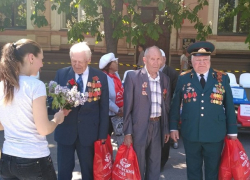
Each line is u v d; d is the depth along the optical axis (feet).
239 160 10.34
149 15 38.45
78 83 10.27
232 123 10.68
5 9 33.91
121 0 22.72
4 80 7.33
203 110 10.37
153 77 10.81
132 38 23.03
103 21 24.04
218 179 10.78
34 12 23.82
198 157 10.97
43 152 7.63
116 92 13.53
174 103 11.16
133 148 10.74
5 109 7.41
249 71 38.58
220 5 38.52
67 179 10.70
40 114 7.27
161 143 11.08
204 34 24.27
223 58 38.75
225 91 10.66
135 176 10.32
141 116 10.55
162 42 39.63
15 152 7.38
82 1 21.07
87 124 10.25
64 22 40.29
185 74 11.05
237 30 38.99
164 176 14.42
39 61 7.72
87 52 10.17
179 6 22.93
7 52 7.38
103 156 10.44
